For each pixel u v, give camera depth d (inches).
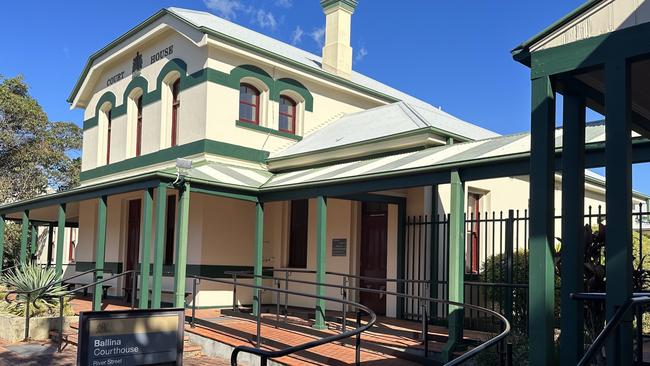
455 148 446.0
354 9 760.3
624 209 194.1
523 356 288.5
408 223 513.7
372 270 546.9
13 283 517.3
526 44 225.9
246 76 627.5
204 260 570.9
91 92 798.5
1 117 1079.6
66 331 481.4
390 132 541.6
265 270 599.8
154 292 467.5
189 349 425.1
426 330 346.6
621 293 191.2
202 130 593.3
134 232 689.0
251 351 193.9
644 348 316.2
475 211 577.0
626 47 201.2
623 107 199.3
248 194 521.7
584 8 211.2
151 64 680.4
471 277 504.4
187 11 681.0
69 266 863.7
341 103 721.6
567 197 231.6
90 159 781.3
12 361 400.5
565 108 237.9
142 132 684.1
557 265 344.5
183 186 484.7
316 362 359.3
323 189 469.1
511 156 348.5
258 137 630.5
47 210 823.7
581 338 219.8
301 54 768.3
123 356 282.2
